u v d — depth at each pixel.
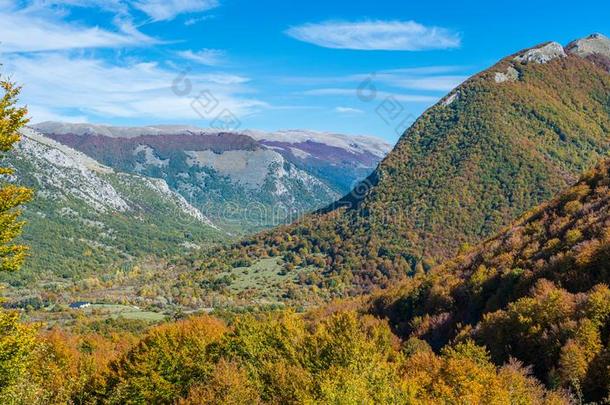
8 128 23.62
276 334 42.12
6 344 23.20
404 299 63.41
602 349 28.52
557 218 56.31
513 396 25.48
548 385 28.84
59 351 53.62
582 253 41.19
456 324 49.50
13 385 23.34
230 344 42.22
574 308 33.62
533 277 44.78
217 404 30.23
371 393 22.78
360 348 33.28
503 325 36.94
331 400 22.03
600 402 25.33
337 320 38.22
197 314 124.12
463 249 84.44
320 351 35.34
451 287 56.66
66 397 33.88
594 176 60.78
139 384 41.78
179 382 42.31
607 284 37.31
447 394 25.34
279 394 30.81
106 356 62.28
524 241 56.38
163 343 44.78
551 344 31.89
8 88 23.58
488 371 28.72
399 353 40.12
